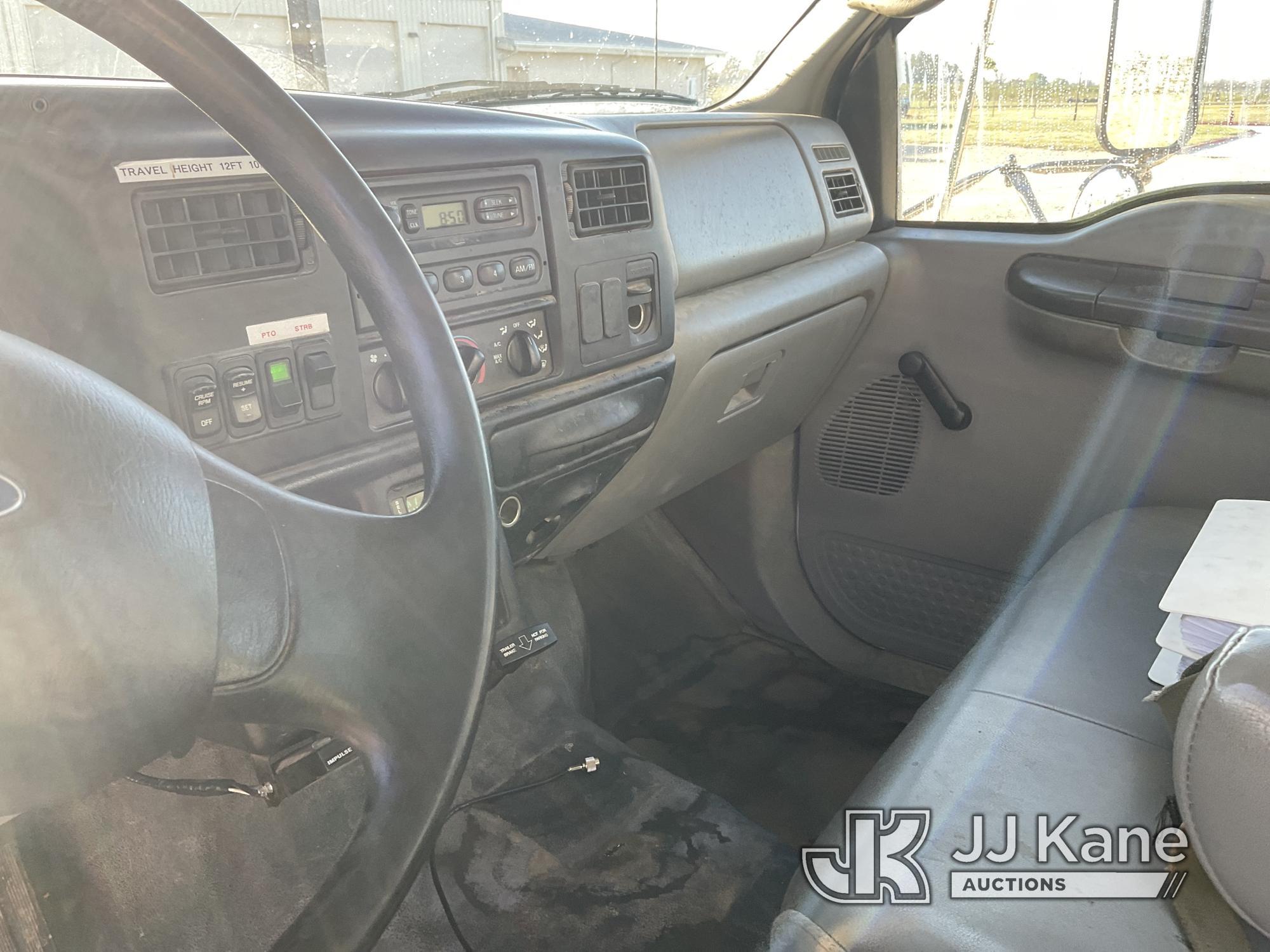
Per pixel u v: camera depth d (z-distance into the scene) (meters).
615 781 1.18
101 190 0.67
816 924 0.64
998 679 0.88
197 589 0.43
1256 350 1.32
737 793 1.46
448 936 0.98
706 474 1.65
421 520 0.57
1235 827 0.54
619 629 1.77
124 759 0.41
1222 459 1.39
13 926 0.73
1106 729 0.79
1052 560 1.16
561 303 1.06
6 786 0.38
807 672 1.79
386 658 0.52
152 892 0.88
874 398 1.70
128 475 0.42
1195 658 0.82
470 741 0.53
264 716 0.49
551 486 1.17
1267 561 0.92
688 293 1.33
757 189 1.41
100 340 0.70
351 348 0.83
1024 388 1.54
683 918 1.00
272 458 0.80
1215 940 0.57
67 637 0.38
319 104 0.85
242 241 0.75
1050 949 0.58
